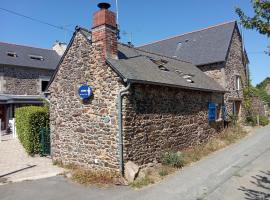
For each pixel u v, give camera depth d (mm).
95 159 10297
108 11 10312
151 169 10305
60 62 11680
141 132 10195
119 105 9516
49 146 13258
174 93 12141
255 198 7617
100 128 10156
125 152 9523
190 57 21281
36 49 28266
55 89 11969
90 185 9086
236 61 21891
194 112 13766
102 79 10109
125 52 12539
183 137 12672
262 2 5965
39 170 10938
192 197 7836
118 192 8438
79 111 10938
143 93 10352
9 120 21328
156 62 13375
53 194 8398
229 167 10789
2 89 23219
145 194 8195
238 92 21969
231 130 18125
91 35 10539
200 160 12047
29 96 24188
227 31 21594
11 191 8711
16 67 24172
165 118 11477
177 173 10188
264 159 11852
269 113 30766
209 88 14789
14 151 14117
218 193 8086
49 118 13266
